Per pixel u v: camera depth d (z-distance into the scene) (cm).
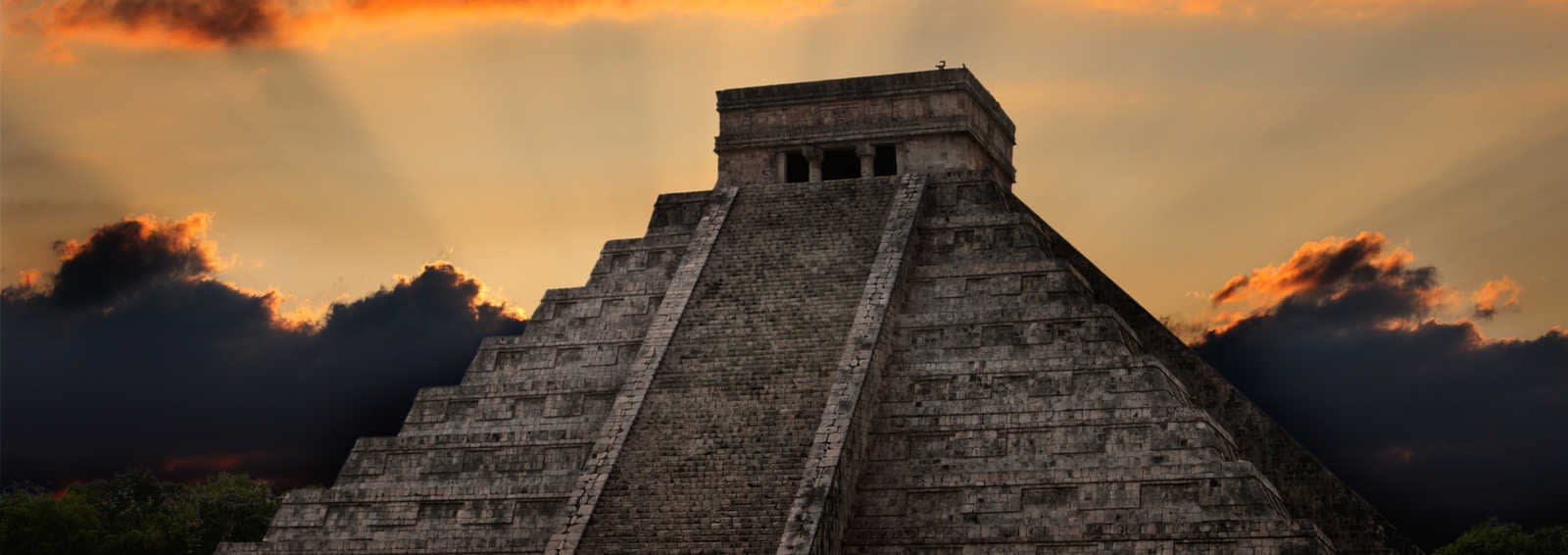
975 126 7194
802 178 7544
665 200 7156
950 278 6412
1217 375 6412
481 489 6062
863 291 6256
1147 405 5731
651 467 5675
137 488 9106
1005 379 5916
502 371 6638
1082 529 5419
